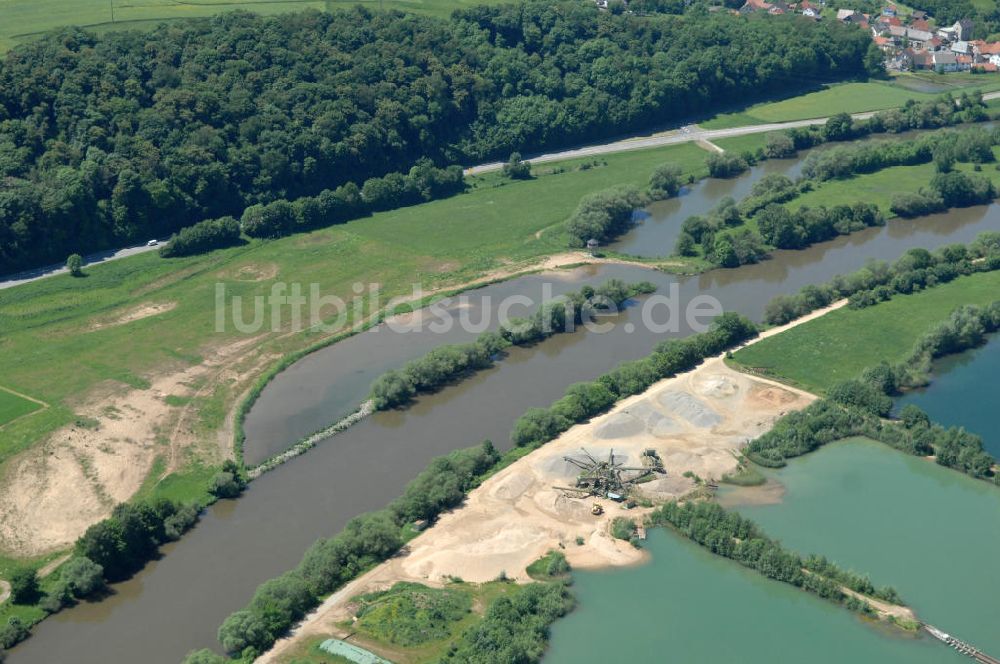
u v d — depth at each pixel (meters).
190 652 182.12
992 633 185.12
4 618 189.62
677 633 185.12
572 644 182.38
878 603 190.50
